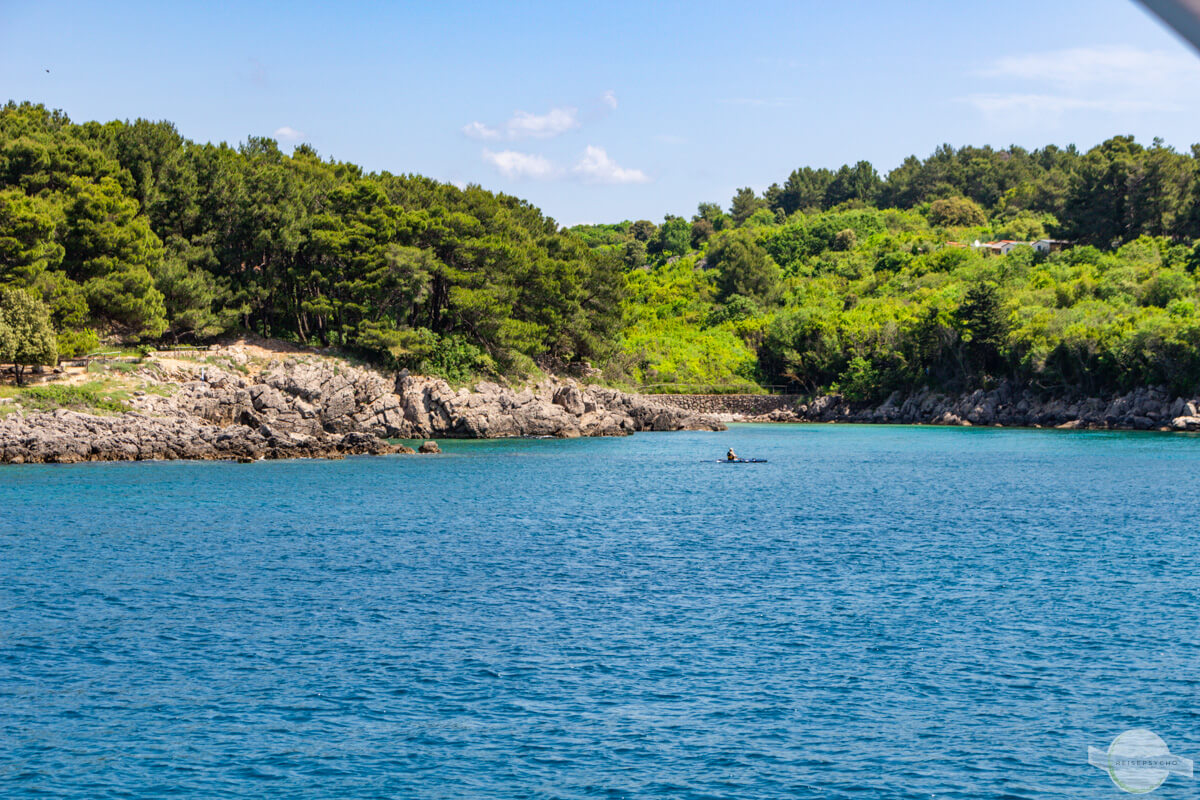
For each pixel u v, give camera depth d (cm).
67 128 12106
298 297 12269
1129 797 2117
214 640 3256
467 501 6725
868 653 3119
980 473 8900
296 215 11981
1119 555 4744
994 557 4706
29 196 10538
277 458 9525
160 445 9106
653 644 3222
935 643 3222
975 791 2152
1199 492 7362
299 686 2812
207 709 2638
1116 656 3075
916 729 2500
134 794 2142
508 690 2781
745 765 2288
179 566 4412
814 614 3600
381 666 2989
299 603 3756
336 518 5875
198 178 11900
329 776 2231
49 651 3127
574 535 5366
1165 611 3622
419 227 12294
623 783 2194
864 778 2220
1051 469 9231
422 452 10262
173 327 11094
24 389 9056
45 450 8606
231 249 11900
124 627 3403
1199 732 2472
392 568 4416
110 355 10169
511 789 2164
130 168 11756
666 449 11394
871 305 19925
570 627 3425
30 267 9519
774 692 2767
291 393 10506
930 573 4325
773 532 5500
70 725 2527
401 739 2438
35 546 4834
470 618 3544
